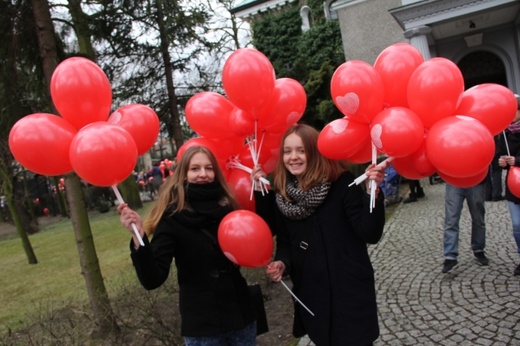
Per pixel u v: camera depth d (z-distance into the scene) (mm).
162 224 2057
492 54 13742
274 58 18000
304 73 15719
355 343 1924
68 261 8539
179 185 2082
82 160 1790
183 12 6504
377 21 13648
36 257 9492
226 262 2137
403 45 2174
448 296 3688
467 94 2049
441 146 1815
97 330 3730
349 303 1957
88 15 5168
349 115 2064
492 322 3098
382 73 2105
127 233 10500
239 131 2424
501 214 6094
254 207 2521
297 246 2096
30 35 4062
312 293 2029
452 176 1952
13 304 6004
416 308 3570
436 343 2965
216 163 2195
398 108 1977
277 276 2092
